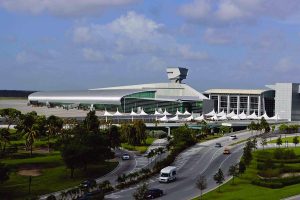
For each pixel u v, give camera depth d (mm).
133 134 198875
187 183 123500
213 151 184875
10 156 154625
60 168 141125
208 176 133375
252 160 155375
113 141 167125
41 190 113562
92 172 138250
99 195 102188
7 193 109250
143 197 97188
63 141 150750
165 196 106938
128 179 126625
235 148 194125
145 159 166375
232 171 122125
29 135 159125
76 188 107688
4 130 154875
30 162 145625
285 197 100812
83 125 172000
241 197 101375
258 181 118000
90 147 132875
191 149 191000
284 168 136125
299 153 169375
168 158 156000
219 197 103500
